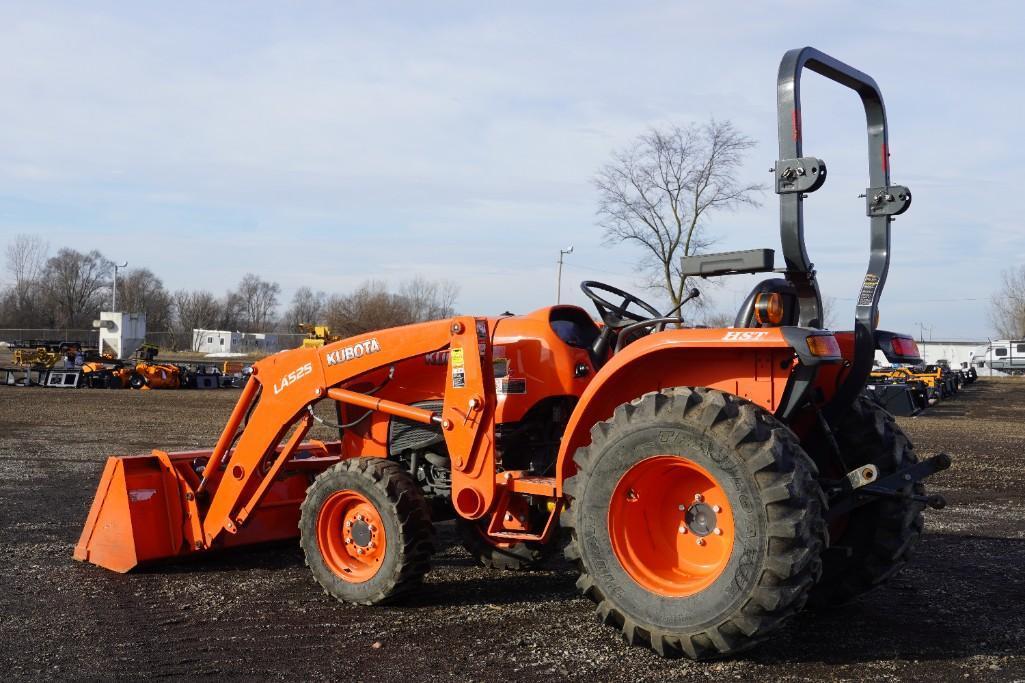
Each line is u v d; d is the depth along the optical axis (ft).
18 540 22.35
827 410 14.94
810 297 13.44
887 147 14.93
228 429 19.42
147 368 97.25
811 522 12.43
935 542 22.17
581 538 14.03
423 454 18.70
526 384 17.21
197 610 16.55
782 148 13.17
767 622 12.48
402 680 12.78
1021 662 13.24
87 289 282.56
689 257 14.20
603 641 14.46
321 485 17.28
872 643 14.20
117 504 19.54
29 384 98.22
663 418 13.24
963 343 234.58
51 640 14.74
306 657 13.85
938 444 46.21
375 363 17.81
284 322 315.78
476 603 17.02
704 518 13.50
